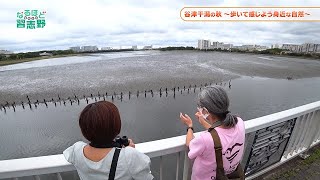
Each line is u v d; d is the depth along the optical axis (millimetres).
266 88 75812
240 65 122312
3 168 1746
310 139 4016
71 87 69250
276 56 198000
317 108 3623
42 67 127812
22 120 45656
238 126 1992
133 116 46469
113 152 1488
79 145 1632
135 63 134875
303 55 193625
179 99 58438
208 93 1904
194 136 2182
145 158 1556
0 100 57969
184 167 2375
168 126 41938
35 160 1855
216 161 1898
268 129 3062
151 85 72125
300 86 80188
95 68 112750
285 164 3900
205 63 129875
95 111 1440
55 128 40969
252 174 3439
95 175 1488
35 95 61562
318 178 3615
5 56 181500
